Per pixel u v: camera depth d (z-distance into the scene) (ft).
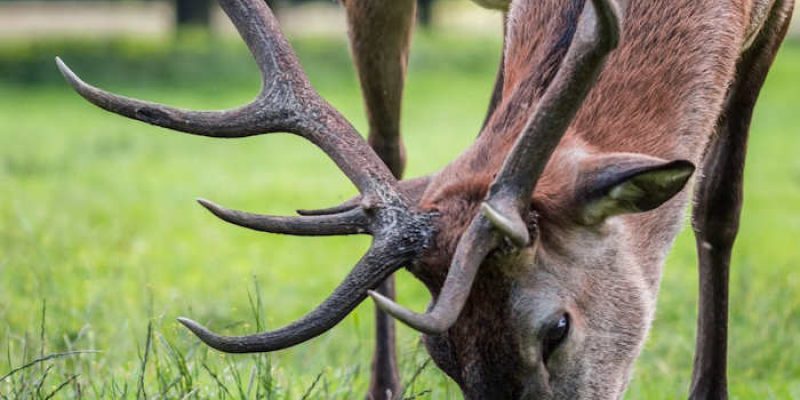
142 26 215.72
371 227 26.63
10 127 111.55
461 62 156.25
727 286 36.91
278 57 28.50
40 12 252.42
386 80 38.52
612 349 27.58
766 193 80.79
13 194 75.56
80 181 82.58
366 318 45.85
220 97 125.90
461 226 26.17
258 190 79.20
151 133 108.68
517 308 26.13
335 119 28.09
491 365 26.30
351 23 38.04
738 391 40.09
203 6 177.78
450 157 92.84
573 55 25.29
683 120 29.37
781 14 34.53
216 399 35.17
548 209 26.50
